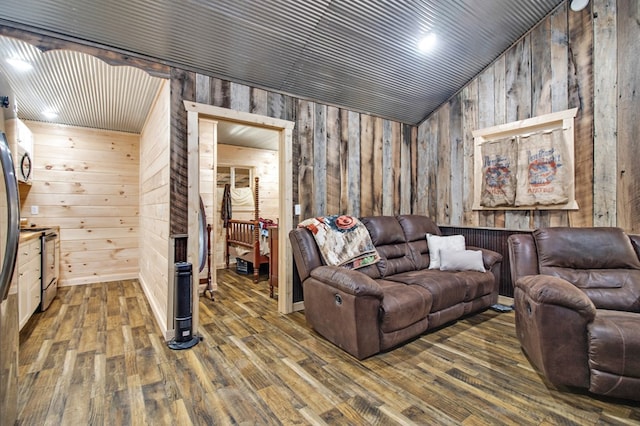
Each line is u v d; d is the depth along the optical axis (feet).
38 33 6.91
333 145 11.74
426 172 14.29
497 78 11.68
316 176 11.25
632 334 5.44
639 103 8.52
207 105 8.88
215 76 9.05
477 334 8.86
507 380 6.47
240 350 7.79
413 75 11.39
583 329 5.79
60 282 13.97
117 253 15.31
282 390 6.07
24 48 7.43
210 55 8.41
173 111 8.41
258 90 9.92
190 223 8.56
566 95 9.91
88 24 6.94
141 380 6.40
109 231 15.14
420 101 13.00
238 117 9.45
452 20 9.49
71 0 6.30
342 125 12.02
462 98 12.84
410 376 6.61
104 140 15.02
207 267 12.67
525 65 10.89
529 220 10.89
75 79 9.18
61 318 9.95
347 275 7.55
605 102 9.12
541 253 8.36
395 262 10.69
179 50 8.06
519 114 11.07
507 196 11.29
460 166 12.94
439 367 7.00
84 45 7.37
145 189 13.35
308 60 9.50
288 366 7.01
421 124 14.51
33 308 9.66
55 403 5.63
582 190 9.59
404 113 13.50
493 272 10.87
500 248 11.71
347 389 6.12
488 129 11.91
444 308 8.96
